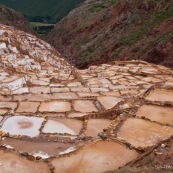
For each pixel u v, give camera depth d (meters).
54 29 98.75
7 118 14.86
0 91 21.39
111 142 11.59
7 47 35.16
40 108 17.30
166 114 14.10
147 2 59.91
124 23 61.66
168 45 44.88
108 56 55.03
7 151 11.14
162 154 10.04
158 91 17.17
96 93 21.92
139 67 33.97
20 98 19.80
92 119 14.44
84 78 28.64
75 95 21.23
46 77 27.75
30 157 10.68
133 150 11.01
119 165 10.22
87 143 11.59
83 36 74.94
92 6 91.12
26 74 27.83
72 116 15.63
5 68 28.22
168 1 56.12
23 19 103.75
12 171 9.96
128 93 21.88
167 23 50.66
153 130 12.45
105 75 29.86
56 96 20.78
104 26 70.50
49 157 10.73
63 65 39.56
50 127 13.79
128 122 13.14
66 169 10.08
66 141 12.27
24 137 12.58
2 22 82.50
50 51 46.09
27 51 37.31
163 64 43.16
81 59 61.50
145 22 56.53
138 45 51.25
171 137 11.42
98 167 10.17
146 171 8.64
